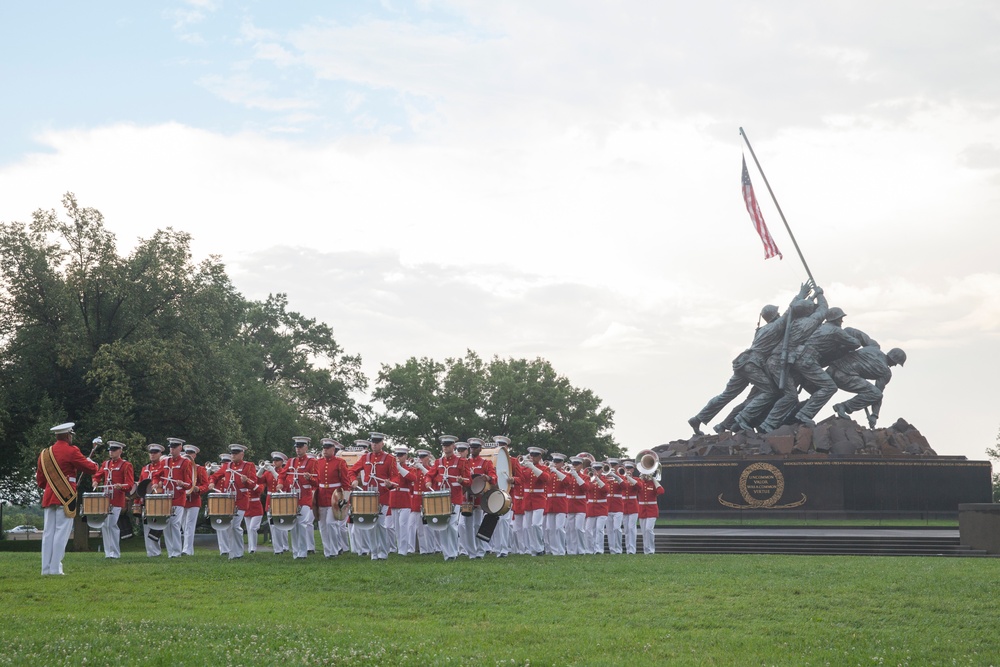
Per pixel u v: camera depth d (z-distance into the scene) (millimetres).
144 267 60562
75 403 58656
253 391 76750
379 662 15023
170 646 15703
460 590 22703
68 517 24719
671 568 27359
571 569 26562
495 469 30578
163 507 29688
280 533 30641
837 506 57500
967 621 19172
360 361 104375
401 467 30016
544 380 98625
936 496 58219
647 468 37000
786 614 19812
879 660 15570
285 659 15016
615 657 15688
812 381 64438
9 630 16875
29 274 57875
